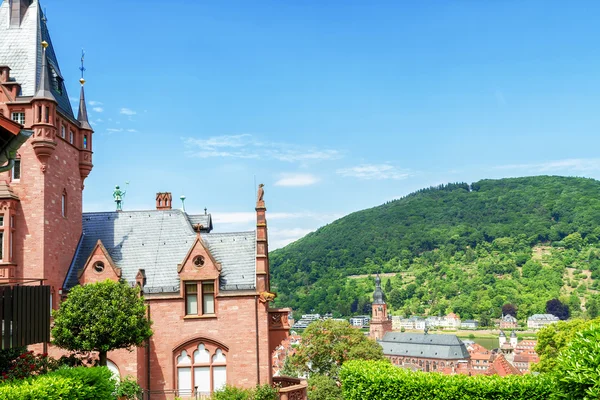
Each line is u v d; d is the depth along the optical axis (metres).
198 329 41.53
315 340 85.19
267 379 41.19
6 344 25.30
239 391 38.09
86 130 46.81
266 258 43.78
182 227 46.19
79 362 36.12
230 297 41.81
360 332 86.38
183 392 41.03
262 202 43.78
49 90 40.72
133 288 36.69
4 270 38.50
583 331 24.47
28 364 27.05
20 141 25.30
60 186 42.53
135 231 46.19
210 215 51.47
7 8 44.38
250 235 45.19
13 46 43.03
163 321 41.56
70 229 44.06
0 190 39.06
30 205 39.78
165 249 44.72
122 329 34.25
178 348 41.38
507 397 30.94
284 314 43.19
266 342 41.50
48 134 40.06
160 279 42.81
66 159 43.81
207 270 41.97
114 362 39.72
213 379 41.28
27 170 40.09
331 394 78.00
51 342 34.31
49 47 45.31
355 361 38.12
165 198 52.88
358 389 35.28
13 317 25.92
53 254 40.84
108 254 42.56
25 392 21.08
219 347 41.59
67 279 42.94
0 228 38.94
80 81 47.72
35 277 39.12
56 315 34.62
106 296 35.03
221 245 44.59
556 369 25.27
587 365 22.78
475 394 31.56
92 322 33.97
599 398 21.94
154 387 40.94
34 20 43.97
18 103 40.25
